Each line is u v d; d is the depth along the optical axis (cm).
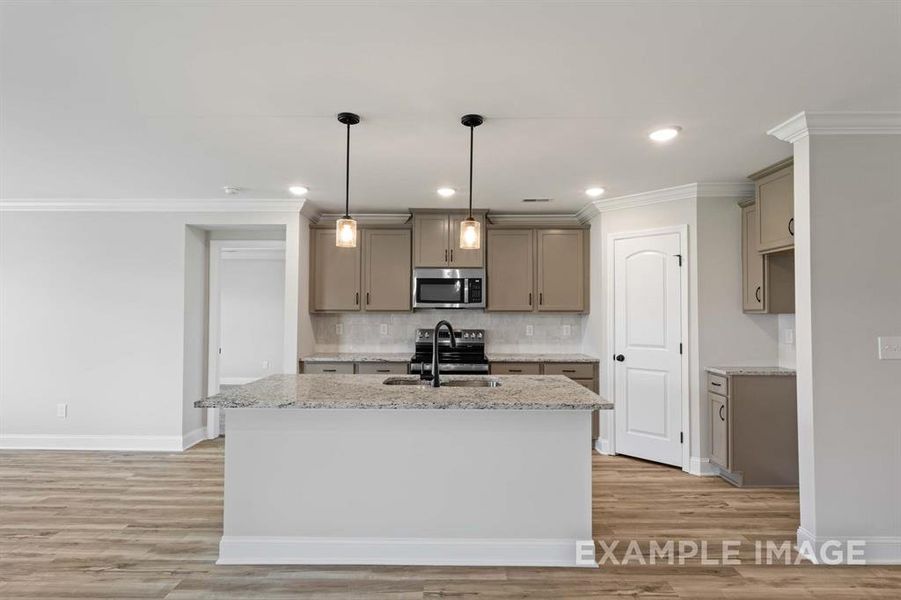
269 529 248
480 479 248
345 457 249
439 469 248
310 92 230
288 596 216
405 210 482
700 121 261
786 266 359
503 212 488
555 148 303
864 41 186
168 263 446
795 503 324
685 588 224
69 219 445
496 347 515
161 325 445
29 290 443
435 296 480
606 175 361
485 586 225
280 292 811
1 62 203
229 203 444
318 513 248
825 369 251
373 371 462
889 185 253
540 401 223
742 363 383
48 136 285
